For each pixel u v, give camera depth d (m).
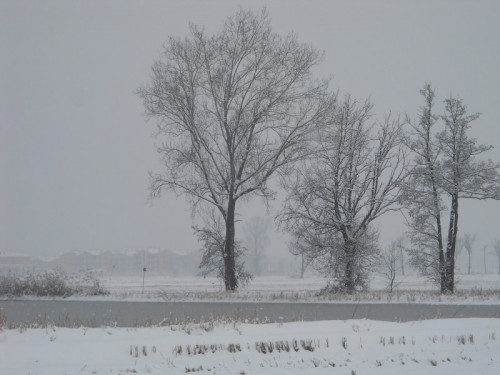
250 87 34.03
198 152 34.06
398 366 10.99
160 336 13.49
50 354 11.32
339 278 34.25
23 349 11.66
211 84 33.56
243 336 13.77
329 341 13.26
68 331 13.91
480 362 11.41
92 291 32.66
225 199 35.38
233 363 11.11
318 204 35.31
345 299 29.23
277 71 33.88
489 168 35.03
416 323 16.69
